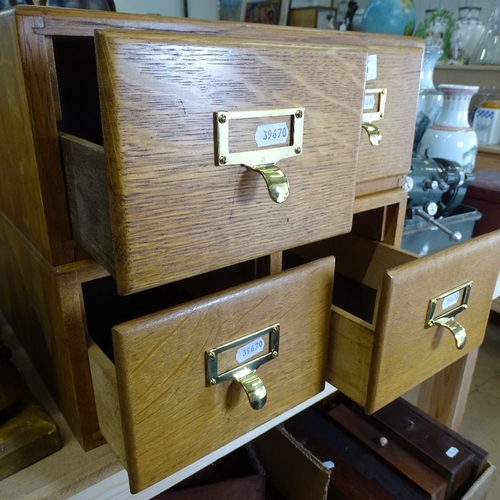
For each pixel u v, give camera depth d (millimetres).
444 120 1088
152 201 382
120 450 481
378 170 682
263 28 504
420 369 618
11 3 551
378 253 802
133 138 357
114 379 440
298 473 854
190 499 761
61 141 434
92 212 412
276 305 503
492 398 1404
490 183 1119
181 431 474
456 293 608
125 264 384
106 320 739
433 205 873
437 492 804
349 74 480
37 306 572
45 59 407
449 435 910
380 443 909
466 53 1579
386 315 519
